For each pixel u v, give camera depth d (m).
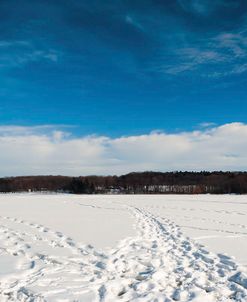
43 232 15.73
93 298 7.58
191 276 9.57
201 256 11.83
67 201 42.22
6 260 10.29
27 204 35.53
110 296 7.77
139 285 8.65
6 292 7.75
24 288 7.94
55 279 8.70
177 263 11.01
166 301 7.63
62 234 15.19
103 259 10.95
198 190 108.31
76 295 7.70
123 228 17.59
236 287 8.65
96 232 15.97
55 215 23.59
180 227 18.61
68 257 10.92
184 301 7.78
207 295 8.06
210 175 113.19
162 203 39.12
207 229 17.88
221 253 12.12
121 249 12.43
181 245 13.78
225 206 34.53
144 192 108.69
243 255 11.88
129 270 10.13
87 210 28.44
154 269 10.18
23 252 11.50
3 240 13.49
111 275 9.45
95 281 8.77
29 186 115.12
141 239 14.71
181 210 29.81
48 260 10.60
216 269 10.27
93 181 109.69
